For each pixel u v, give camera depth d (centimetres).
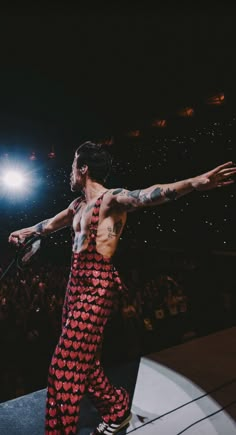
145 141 1540
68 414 133
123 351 733
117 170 1497
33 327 758
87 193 155
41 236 184
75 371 135
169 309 864
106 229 144
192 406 189
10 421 179
